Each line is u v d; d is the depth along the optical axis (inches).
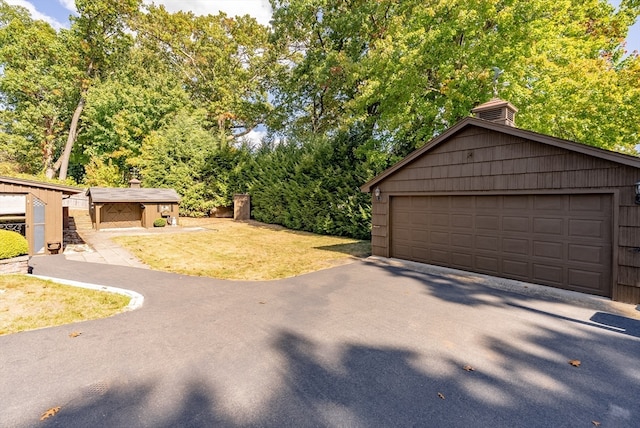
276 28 831.1
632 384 121.6
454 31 449.4
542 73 425.7
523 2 411.8
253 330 169.8
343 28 680.4
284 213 703.7
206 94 1102.4
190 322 180.4
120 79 1031.6
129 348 148.6
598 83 388.5
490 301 218.2
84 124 1032.8
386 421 100.4
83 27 918.4
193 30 1067.3
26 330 166.9
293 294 234.7
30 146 987.3
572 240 236.2
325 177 599.8
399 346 152.0
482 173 283.9
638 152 526.9
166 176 863.1
